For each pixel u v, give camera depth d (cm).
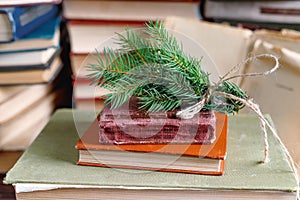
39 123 73
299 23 74
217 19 78
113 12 73
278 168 49
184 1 73
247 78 63
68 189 48
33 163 50
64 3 73
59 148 54
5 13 63
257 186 46
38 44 66
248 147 53
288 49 64
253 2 75
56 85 79
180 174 48
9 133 69
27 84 68
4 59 66
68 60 82
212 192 47
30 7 67
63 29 79
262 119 50
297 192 46
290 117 60
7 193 59
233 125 59
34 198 48
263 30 72
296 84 60
